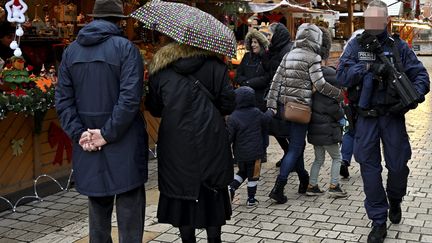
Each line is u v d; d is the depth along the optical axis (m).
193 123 3.53
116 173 3.49
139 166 3.59
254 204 5.66
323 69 5.56
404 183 4.70
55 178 6.28
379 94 4.39
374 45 4.34
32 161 5.98
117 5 3.61
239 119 5.43
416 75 4.40
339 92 5.52
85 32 3.53
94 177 3.51
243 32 10.88
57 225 5.12
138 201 3.64
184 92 3.53
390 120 4.43
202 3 9.20
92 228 3.71
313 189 5.98
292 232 4.84
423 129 10.45
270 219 5.21
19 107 5.09
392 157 4.53
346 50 4.56
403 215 5.23
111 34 3.54
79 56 3.53
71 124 3.54
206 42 3.50
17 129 5.74
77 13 8.95
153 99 3.72
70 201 5.89
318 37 5.57
